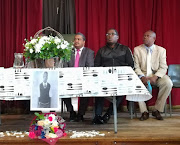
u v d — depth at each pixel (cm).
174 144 246
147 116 344
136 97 270
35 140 242
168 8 430
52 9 449
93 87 249
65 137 247
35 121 250
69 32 448
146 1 429
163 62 361
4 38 434
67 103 340
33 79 244
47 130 242
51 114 252
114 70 252
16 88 244
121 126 304
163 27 429
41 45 249
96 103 322
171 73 387
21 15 434
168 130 280
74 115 344
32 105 241
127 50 352
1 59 434
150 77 349
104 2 432
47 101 242
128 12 434
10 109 421
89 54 352
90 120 347
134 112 395
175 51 433
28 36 430
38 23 430
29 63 281
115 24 431
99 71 251
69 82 248
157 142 247
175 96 431
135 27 432
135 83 251
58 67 258
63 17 449
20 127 307
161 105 344
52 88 244
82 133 264
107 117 323
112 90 250
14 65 265
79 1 432
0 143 244
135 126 303
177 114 384
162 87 345
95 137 249
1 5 432
